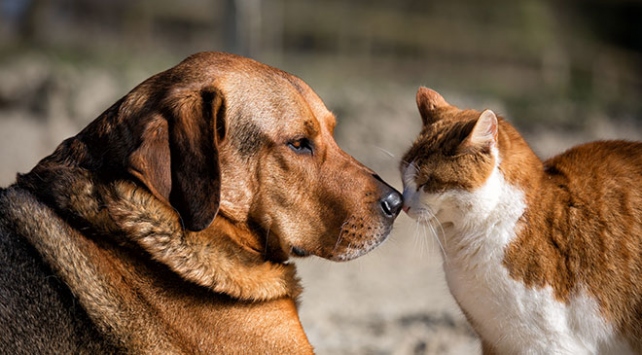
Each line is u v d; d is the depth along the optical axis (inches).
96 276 151.7
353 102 651.5
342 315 305.4
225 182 164.1
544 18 1022.4
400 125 625.6
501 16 991.6
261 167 167.5
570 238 188.2
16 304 144.0
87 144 159.8
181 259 154.6
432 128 214.5
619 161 197.6
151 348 151.8
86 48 880.3
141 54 861.8
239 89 165.8
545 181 196.7
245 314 161.5
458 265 200.4
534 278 188.2
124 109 158.9
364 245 176.1
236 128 164.6
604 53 992.2
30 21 956.6
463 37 960.3
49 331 144.8
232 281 159.2
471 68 943.7
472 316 203.6
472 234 195.8
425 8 995.9
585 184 193.6
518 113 691.4
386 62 934.4
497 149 194.9
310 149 173.8
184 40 991.6
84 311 149.0
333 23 967.0
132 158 149.3
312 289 347.9
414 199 206.7
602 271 185.9
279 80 172.4
